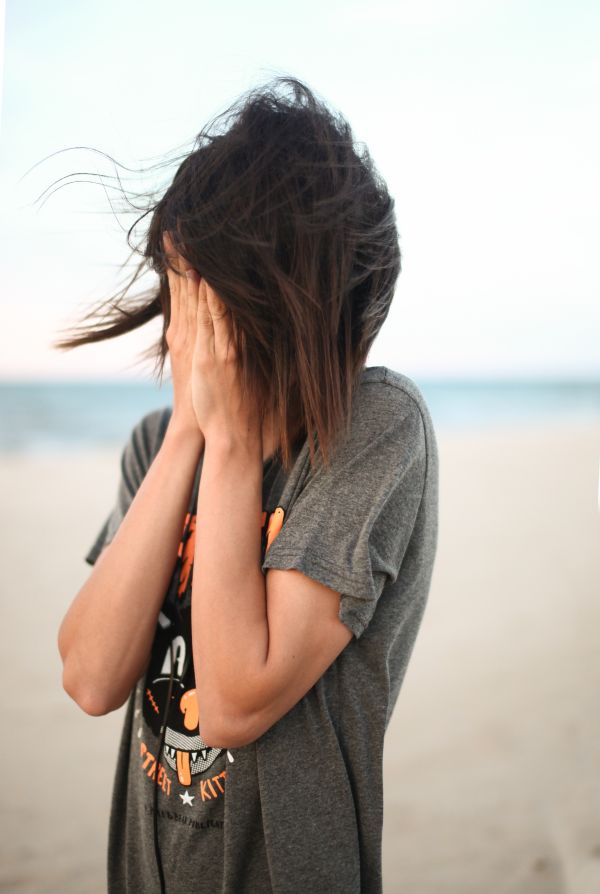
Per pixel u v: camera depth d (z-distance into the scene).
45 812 2.41
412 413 0.81
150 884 0.85
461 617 4.27
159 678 0.87
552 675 3.46
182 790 0.82
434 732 2.93
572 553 5.69
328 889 0.75
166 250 0.84
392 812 2.41
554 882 2.04
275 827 0.75
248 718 0.74
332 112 0.83
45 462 11.22
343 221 0.76
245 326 0.79
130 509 0.87
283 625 0.74
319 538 0.75
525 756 2.73
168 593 0.90
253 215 0.75
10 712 3.11
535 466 10.09
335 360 0.77
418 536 0.84
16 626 4.08
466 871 2.11
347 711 0.79
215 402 0.82
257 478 0.83
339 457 0.78
